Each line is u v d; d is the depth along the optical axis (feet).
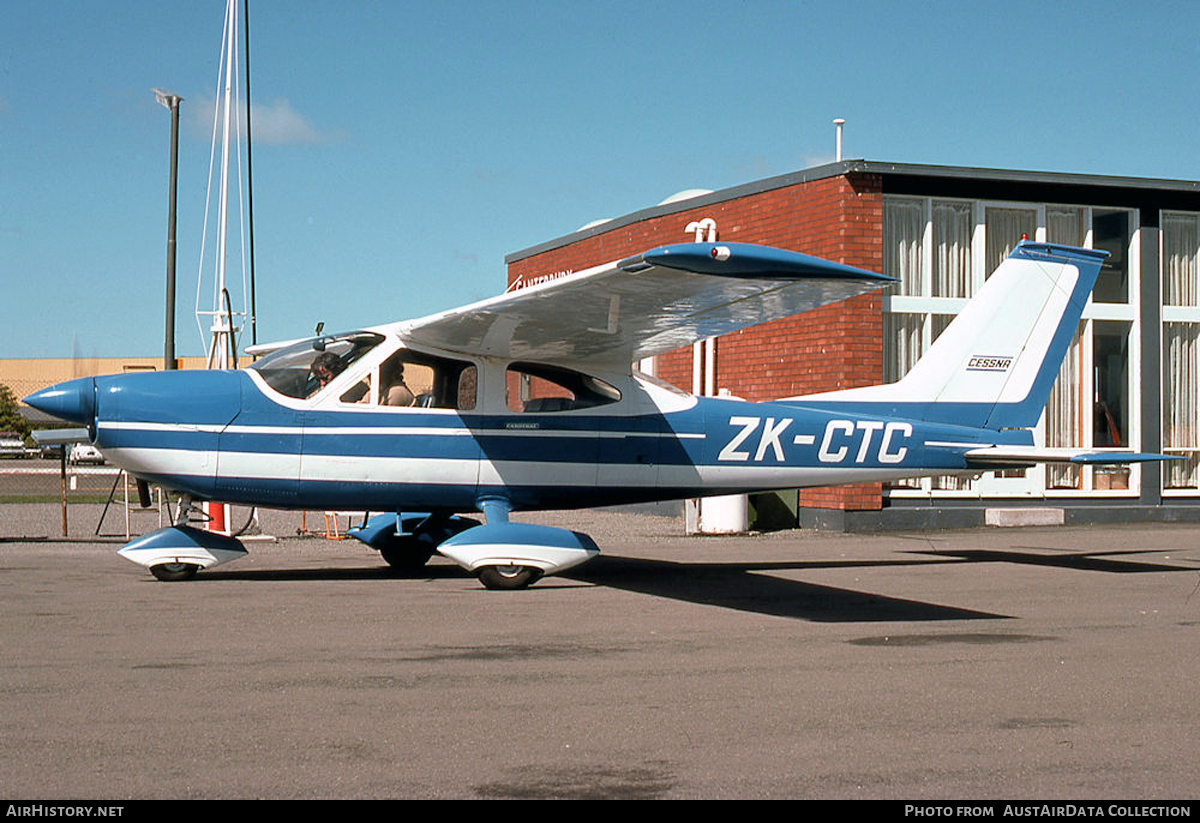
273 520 52.85
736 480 33.32
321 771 12.59
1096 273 36.45
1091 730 14.60
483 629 21.86
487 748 13.56
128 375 28.78
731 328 30.04
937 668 18.42
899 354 49.08
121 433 28.22
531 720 14.88
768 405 33.83
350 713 15.11
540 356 31.71
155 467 28.55
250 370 29.71
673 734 14.26
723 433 33.01
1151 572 32.22
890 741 14.01
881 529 47.47
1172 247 53.57
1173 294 53.57
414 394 30.32
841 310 46.65
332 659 18.70
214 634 20.94
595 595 27.17
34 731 14.06
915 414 34.99
